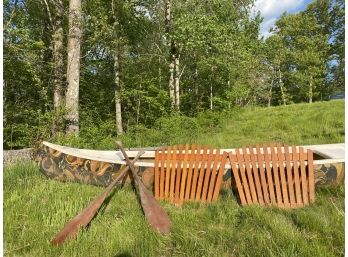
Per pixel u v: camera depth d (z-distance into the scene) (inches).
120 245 130.8
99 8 464.4
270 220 148.4
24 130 372.5
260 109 687.1
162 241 136.6
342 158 197.3
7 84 444.8
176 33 522.0
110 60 563.8
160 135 428.5
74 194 184.5
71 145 317.1
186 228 145.9
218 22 574.9
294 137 394.6
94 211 151.7
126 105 593.3
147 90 556.4
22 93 462.0
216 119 563.5
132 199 184.2
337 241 130.6
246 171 190.9
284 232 135.2
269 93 1268.5
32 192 186.2
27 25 497.0
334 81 1441.9
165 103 569.3
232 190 190.9
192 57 690.2
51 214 158.2
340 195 180.1
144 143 398.9
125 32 534.9
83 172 212.4
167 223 148.5
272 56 1248.2
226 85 738.8
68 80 349.4
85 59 542.9
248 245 129.6
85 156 211.9
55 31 406.9
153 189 199.3
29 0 485.1
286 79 1438.2
